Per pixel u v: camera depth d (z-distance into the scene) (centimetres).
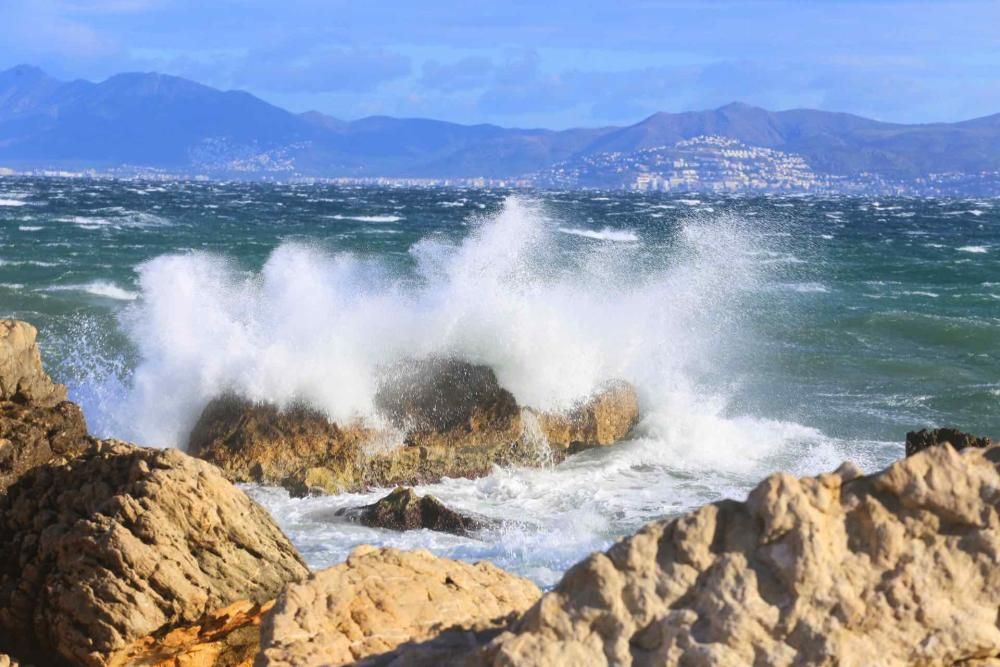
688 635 750
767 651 745
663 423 3606
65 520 1733
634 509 3036
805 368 5034
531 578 2503
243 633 1622
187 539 1666
